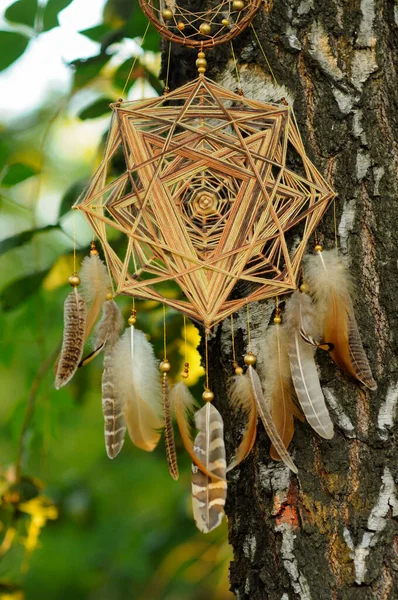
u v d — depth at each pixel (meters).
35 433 2.83
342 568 2.21
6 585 2.75
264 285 2.20
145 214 2.20
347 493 2.22
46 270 2.64
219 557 3.20
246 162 2.21
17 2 2.54
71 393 2.82
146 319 2.70
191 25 2.27
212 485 2.19
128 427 2.22
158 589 3.86
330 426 2.20
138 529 3.94
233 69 2.30
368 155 2.26
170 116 2.21
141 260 2.21
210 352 2.31
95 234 2.21
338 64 2.27
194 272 2.19
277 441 2.18
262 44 2.29
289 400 2.23
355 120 2.26
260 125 2.22
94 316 2.24
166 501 4.07
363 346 2.24
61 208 2.59
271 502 2.24
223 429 2.28
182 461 2.85
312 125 2.27
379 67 2.27
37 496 2.69
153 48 2.60
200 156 2.20
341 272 2.23
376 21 2.28
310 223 2.20
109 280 2.25
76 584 4.27
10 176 2.67
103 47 2.56
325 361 2.25
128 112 2.21
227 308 2.19
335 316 2.22
